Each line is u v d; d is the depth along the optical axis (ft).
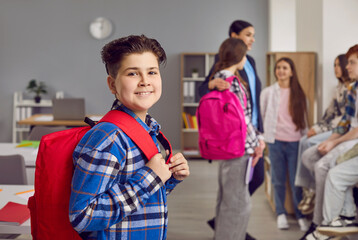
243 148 9.21
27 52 24.97
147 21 24.88
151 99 3.78
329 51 13.79
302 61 14.23
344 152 10.18
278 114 12.84
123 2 24.77
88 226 3.41
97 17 24.76
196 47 25.02
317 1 14.25
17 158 8.18
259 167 10.28
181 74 23.86
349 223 9.62
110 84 3.97
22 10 24.80
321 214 10.30
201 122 9.50
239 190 9.55
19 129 24.53
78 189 3.39
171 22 24.89
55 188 3.56
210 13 24.84
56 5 24.77
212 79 9.81
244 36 10.87
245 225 9.73
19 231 5.66
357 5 13.67
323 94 13.89
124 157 3.62
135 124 3.75
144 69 3.72
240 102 9.41
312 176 11.78
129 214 3.57
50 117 20.89
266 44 24.76
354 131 10.51
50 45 24.94
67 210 3.58
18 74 25.08
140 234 3.74
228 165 9.55
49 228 3.60
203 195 16.30
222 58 9.68
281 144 12.74
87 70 24.88
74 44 24.85
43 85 25.00
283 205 12.60
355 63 10.18
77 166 3.47
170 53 25.02
